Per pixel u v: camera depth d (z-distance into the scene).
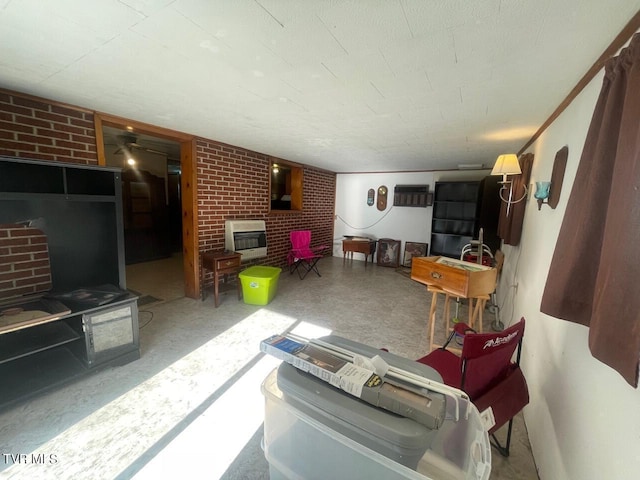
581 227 0.96
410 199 5.81
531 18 1.04
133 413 1.69
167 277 4.55
